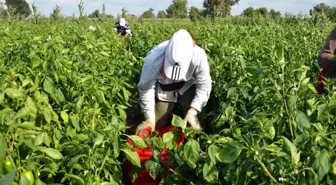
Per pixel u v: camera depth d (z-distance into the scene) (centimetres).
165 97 604
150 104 551
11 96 344
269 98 423
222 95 623
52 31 1033
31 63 548
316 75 739
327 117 336
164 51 512
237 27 1470
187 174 384
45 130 378
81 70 629
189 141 333
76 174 336
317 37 1137
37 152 335
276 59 402
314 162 269
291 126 345
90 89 507
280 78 371
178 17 3388
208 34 1092
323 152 270
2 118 296
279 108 364
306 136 301
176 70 469
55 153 307
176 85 589
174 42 480
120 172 369
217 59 693
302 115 316
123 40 1223
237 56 627
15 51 684
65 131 414
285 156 284
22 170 299
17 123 317
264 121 343
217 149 323
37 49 612
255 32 1305
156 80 557
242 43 961
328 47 550
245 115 452
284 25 1866
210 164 324
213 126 539
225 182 337
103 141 344
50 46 651
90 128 426
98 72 624
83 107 493
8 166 287
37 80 447
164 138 378
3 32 962
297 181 282
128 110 706
